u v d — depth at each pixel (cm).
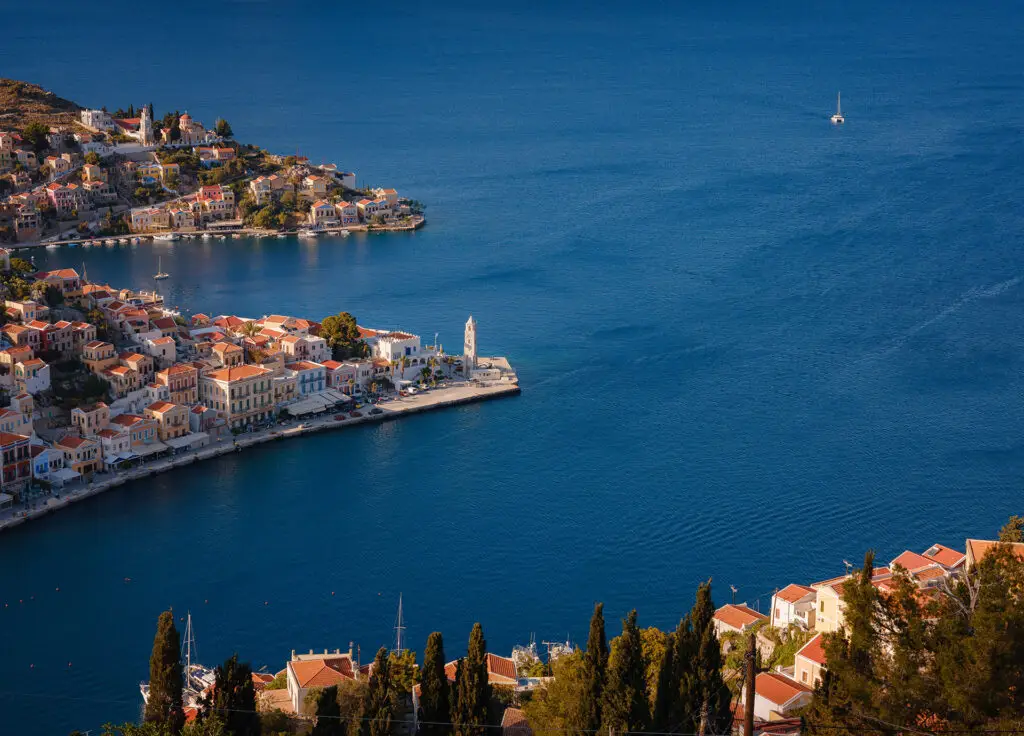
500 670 16188
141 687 18700
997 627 10906
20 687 18788
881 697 11350
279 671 18125
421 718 14038
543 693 14675
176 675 14662
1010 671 10981
